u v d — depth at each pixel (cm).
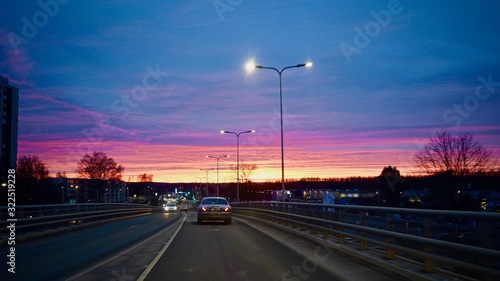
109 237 1992
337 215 1534
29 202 5878
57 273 1064
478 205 2559
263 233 2098
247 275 1016
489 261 715
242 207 4416
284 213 2355
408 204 3019
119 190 11750
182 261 1226
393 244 1031
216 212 2800
